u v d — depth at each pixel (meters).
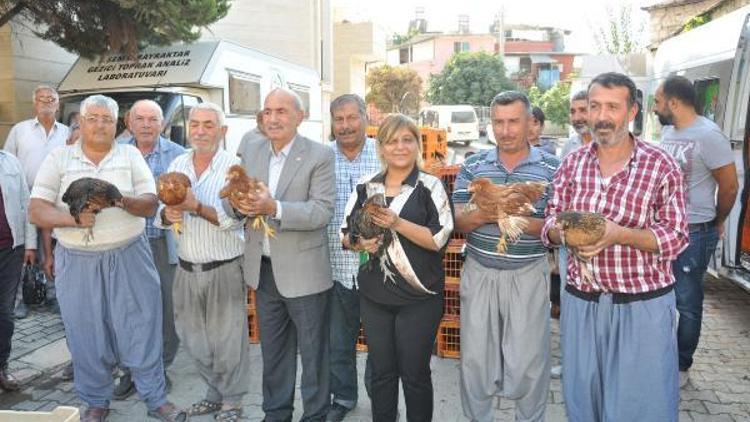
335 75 28.70
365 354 5.14
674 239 2.63
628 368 2.77
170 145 4.61
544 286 3.25
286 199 3.52
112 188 3.34
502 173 3.26
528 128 3.23
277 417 3.74
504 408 4.18
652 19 16.53
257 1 19.66
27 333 5.63
